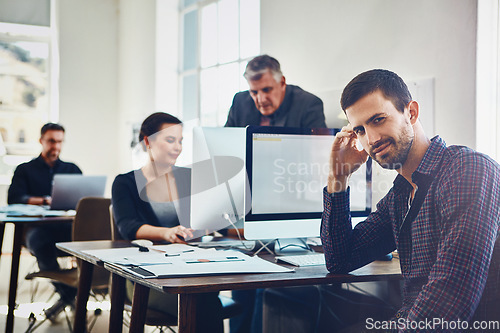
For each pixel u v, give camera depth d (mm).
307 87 3777
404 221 1583
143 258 1862
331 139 2221
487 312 1390
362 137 1617
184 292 1466
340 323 2400
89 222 3213
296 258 1926
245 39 5270
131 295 2389
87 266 2373
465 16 2596
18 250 3434
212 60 5926
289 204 2137
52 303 4309
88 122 7633
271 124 3713
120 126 7668
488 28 2551
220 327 2193
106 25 7727
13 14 7262
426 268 1477
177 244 2225
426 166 1503
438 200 1420
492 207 1323
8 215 3709
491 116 2551
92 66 7648
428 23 2791
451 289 1264
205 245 2268
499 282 1386
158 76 6684
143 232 2428
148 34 6828
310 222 2164
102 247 2209
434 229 1457
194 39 6461
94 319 3756
